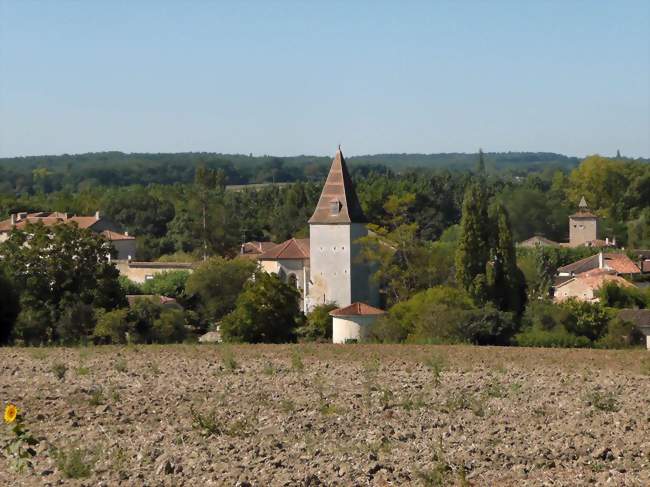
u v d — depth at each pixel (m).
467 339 84.38
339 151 113.94
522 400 43.78
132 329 89.19
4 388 47.56
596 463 29.70
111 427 36.16
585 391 46.78
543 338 84.81
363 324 91.56
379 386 48.00
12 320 87.94
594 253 160.62
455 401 41.84
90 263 96.38
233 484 27.06
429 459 30.28
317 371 56.25
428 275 110.75
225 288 119.56
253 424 36.69
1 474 28.42
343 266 111.31
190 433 34.78
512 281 98.12
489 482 27.53
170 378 51.97
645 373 56.22
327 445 32.31
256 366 59.00
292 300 93.25
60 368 52.81
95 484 27.25
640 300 103.06
